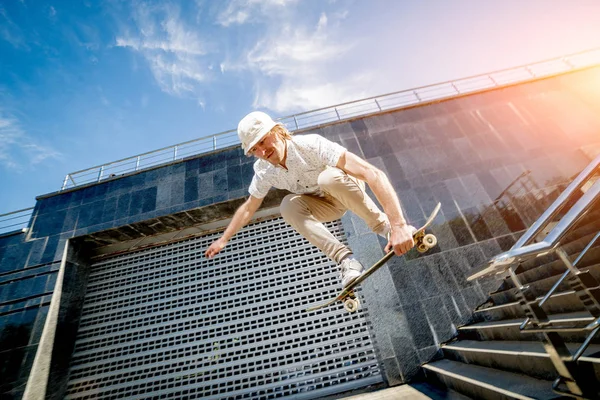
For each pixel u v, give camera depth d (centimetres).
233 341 485
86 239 592
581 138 563
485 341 340
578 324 205
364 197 151
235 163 633
